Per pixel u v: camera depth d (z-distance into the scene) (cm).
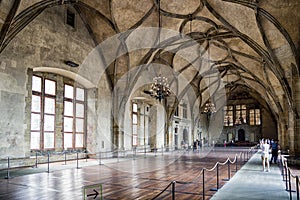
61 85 1577
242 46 1977
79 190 748
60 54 1459
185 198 672
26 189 757
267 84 2278
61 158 1505
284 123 2131
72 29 1562
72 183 848
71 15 1582
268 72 2033
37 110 1405
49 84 1495
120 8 1544
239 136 4372
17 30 1165
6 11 1041
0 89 1134
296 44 1268
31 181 880
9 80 1177
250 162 1548
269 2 1189
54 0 1240
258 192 741
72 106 1658
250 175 1042
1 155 1130
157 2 1529
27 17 1183
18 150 1209
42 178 937
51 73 1512
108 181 891
